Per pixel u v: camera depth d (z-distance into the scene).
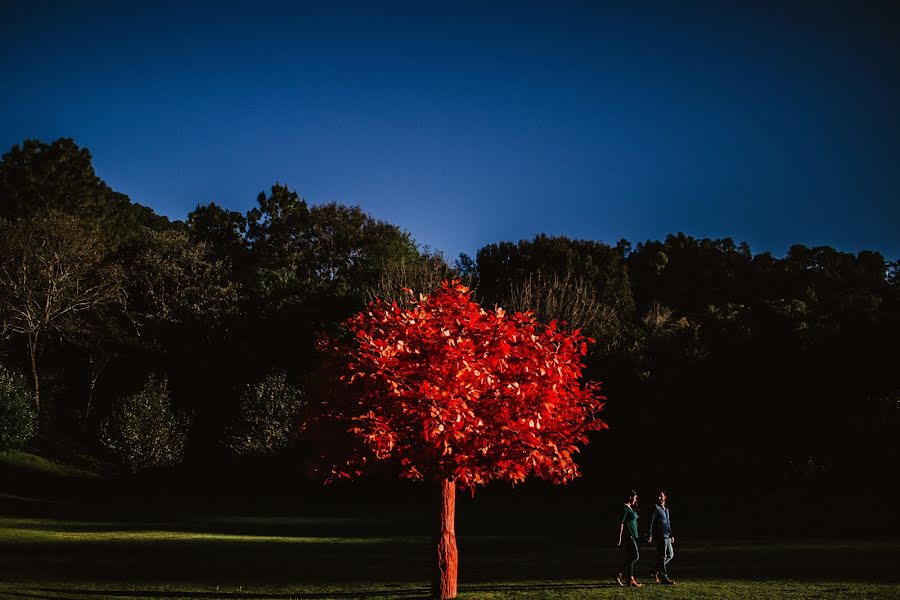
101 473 45.38
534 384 12.60
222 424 50.28
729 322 52.53
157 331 54.78
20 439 42.78
